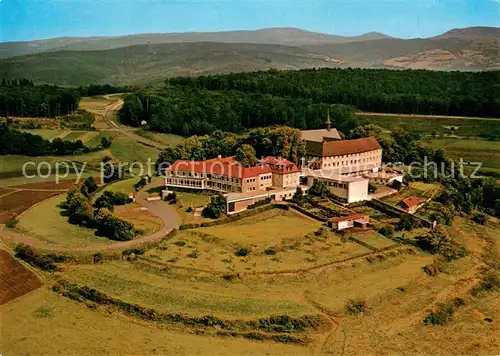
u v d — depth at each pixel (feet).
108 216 481.87
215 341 339.36
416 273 440.45
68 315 362.12
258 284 402.31
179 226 503.20
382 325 368.07
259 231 498.69
